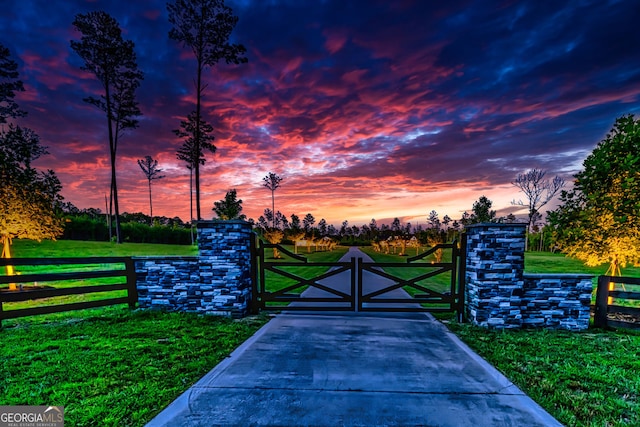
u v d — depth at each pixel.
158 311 6.71
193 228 41.41
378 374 3.77
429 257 30.27
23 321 6.01
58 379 3.47
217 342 4.84
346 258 26.92
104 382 3.42
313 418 2.82
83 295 9.42
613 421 2.79
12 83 20.86
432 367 3.99
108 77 32.12
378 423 2.76
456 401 3.15
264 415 2.86
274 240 31.19
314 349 4.63
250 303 7.08
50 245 25.23
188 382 3.49
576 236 6.77
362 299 6.83
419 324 6.08
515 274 5.89
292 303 8.45
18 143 9.80
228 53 29.34
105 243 30.45
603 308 5.99
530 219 35.22
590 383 3.53
